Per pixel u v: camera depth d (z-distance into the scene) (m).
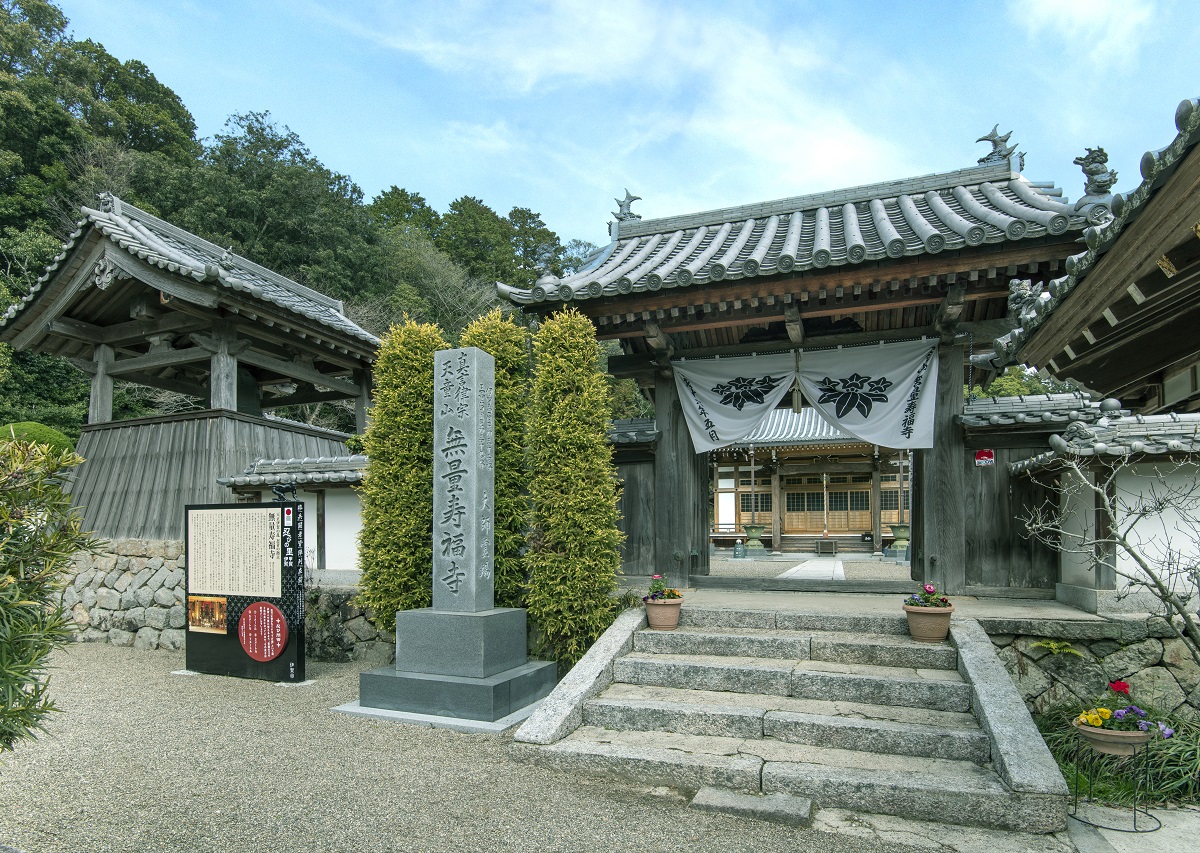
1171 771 4.43
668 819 4.08
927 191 8.67
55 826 4.01
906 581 8.01
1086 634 5.62
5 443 3.01
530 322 8.13
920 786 4.09
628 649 6.43
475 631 6.19
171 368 12.88
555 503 6.94
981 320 8.17
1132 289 3.88
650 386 9.55
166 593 9.77
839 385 7.86
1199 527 5.60
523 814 4.15
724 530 26.70
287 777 4.75
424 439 7.51
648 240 9.94
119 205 10.74
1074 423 5.80
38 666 2.96
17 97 22.64
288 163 29.39
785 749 4.79
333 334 11.34
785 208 9.39
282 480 9.22
